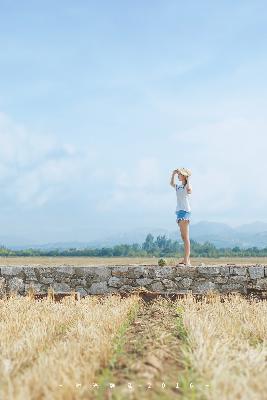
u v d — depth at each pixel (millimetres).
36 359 6801
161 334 8727
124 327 9781
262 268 16109
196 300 15148
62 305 13398
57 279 16641
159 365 6781
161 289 16281
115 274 16500
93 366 6285
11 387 5141
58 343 7770
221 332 8719
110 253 157625
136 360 6996
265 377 5844
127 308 12633
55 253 157625
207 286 16172
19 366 6488
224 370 5875
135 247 164625
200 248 152250
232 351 7129
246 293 16062
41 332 8430
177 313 12062
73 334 8641
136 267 16484
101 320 9992
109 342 7707
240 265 16547
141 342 8234
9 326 9250
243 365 6387
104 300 15195
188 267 16266
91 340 7785
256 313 11578
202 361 6348
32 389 5301
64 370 5848
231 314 11312
